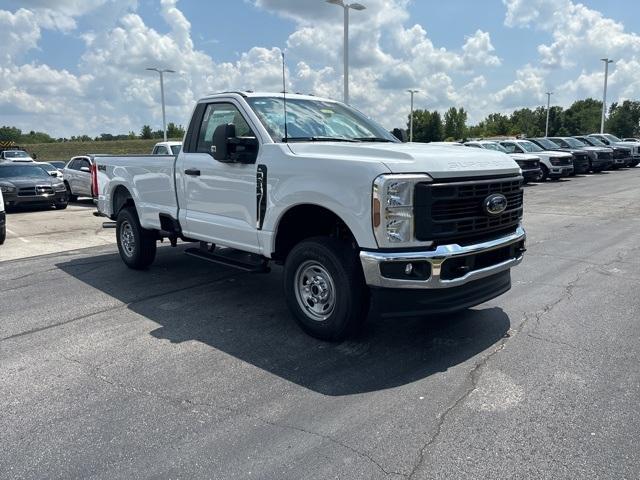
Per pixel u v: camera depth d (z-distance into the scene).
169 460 3.12
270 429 3.43
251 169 5.33
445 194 4.32
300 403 3.77
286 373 4.27
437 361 4.43
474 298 4.55
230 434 3.38
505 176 4.90
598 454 3.08
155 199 7.00
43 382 4.18
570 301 5.98
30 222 14.27
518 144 25.56
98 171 8.47
